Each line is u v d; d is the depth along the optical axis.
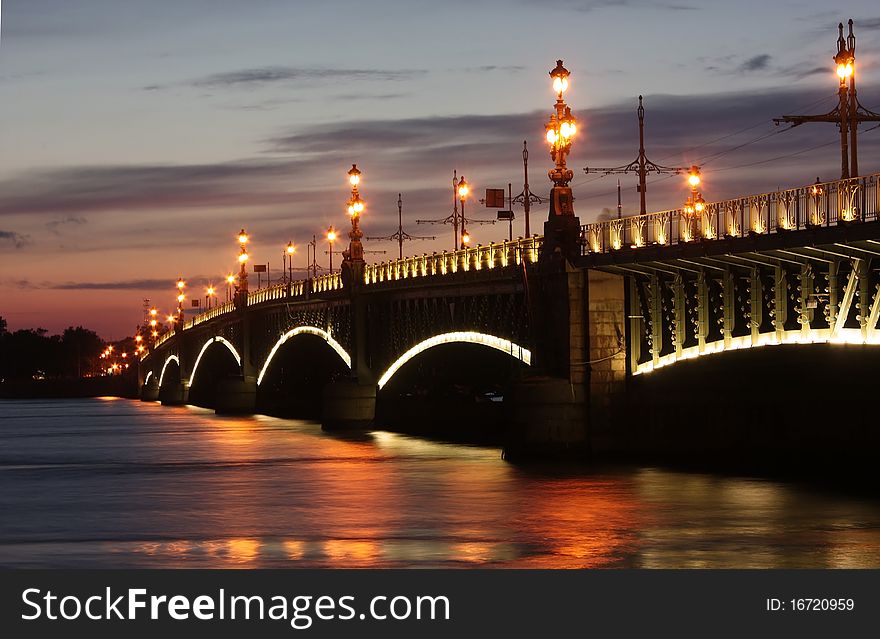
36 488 76.81
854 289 58.97
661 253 68.38
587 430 77.00
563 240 77.69
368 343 115.94
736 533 52.19
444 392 117.94
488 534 53.84
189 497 70.38
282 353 160.50
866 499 60.00
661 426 75.50
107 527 59.44
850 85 57.72
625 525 54.75
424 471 78.62
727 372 72.00
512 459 78.31
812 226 57.91
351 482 74.69
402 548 51.53
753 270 65.38
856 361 64.75
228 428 139.88
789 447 69.25
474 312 92.12
